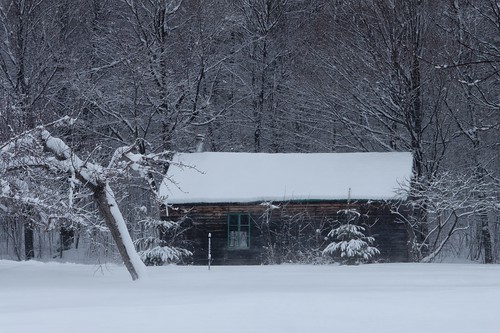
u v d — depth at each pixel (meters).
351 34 43.69
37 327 8.95
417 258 35.03
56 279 20.31
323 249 35.44
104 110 41.72
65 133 28.64
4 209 21.14
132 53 41.22
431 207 36.19
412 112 40.66
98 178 19.56
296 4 51.94
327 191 35.72
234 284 18.06
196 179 37.56
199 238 36.59
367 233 35.31
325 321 9.25
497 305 10.73
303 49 46.91
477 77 40.88
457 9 39.88
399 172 36.62
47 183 20.34
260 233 36.25
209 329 8.62
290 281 18.77
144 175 21.34
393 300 11.64
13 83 43.69
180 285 18.09
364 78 42.12
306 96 46.59
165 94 42.00
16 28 43.66
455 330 8.37
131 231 42.16
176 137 42.81
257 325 8.94
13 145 19.03
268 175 37.47
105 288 17.41
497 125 39.06
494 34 41.62
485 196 39.56
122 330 8.61
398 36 41.06
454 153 43.81
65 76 42.69
